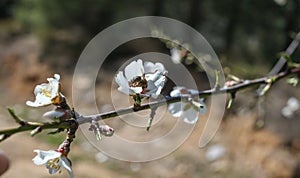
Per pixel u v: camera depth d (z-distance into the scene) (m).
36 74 11.59
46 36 12.37
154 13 12.68
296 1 5.52
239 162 7.63
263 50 9.84
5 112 9.47
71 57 11.79
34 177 6.33
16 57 12.40
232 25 11.29
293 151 7.59
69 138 1.15
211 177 7.41
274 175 7.25
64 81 10.80
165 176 7.38
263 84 1.82
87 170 7.06
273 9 8.78
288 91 6.75
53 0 11.84
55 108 1.17
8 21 14.50
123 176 7.24
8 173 6.36
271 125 7.71
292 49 2.70
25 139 7.56
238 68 2.63
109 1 11.81
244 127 8.04
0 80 12.13
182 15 13.01
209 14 12.52
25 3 12.38
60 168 1.13
